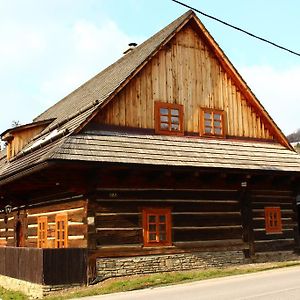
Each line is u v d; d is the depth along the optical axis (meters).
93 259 14.10
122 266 14.59
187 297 10.11
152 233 15.45
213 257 16.48
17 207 20.62
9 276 15.42
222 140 17.83
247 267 16.25
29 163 15.33
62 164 13.09
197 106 17.53
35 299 12.11
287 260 18.42
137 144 15.27
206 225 16.58
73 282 13.57
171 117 16.81
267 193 18.67
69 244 15.43
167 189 15.99
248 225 17.53
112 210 14.82
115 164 13.89
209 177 16.55
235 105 18.56
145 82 16.48
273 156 18.36
